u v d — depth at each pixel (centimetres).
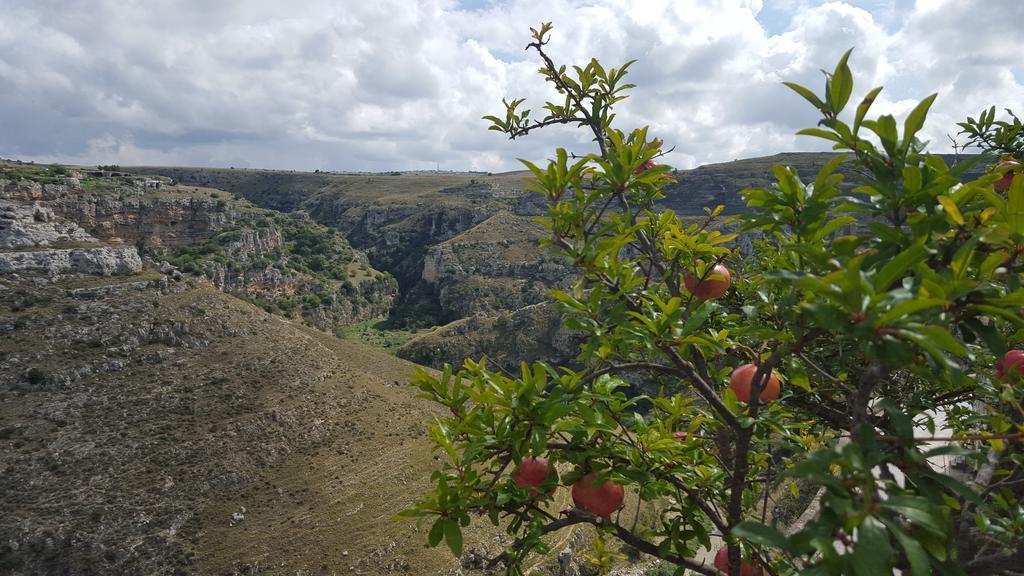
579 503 292
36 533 4100
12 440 4891
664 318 259
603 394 298
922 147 203
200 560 4072
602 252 263
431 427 290
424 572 3966
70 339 6175
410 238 17975
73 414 5325
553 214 270
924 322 151
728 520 271
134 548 4112
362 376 6831
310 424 5644
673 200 13138
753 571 285
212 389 5962
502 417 282
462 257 14838
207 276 11612
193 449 5091
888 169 201
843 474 150
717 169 13838
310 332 7950
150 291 7269
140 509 4428
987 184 193
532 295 13288
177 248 12288
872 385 172
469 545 4181
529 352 10106
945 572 150
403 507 4578
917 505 134
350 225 19588
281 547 4184
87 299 6862
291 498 4716
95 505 4406
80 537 4128
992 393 255
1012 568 194
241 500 4666
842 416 338
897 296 144
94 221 10688
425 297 14938
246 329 7181
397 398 6456
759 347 377
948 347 133
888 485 152
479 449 264
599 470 280
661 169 284
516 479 283
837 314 150
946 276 175
